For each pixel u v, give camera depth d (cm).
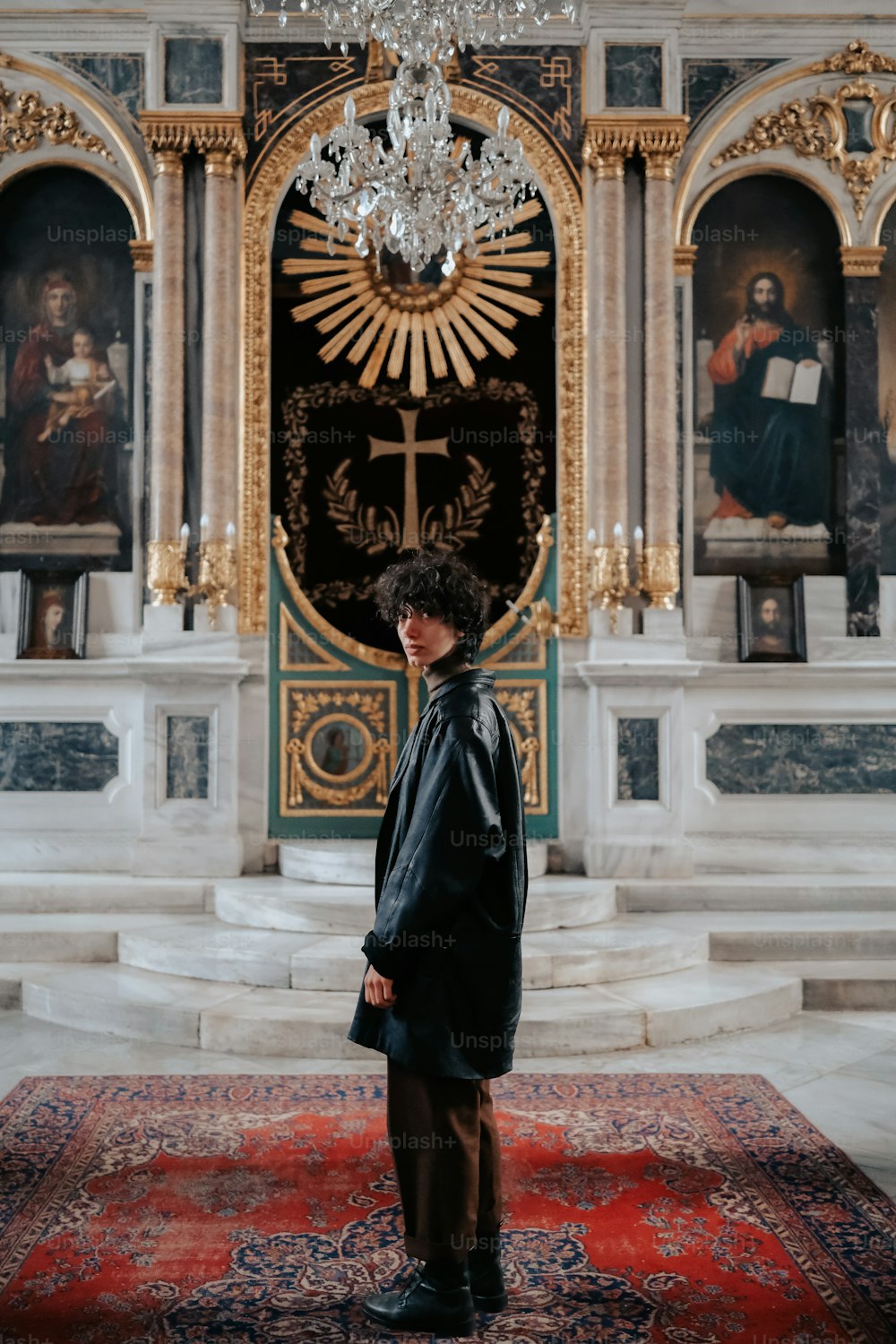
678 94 673
